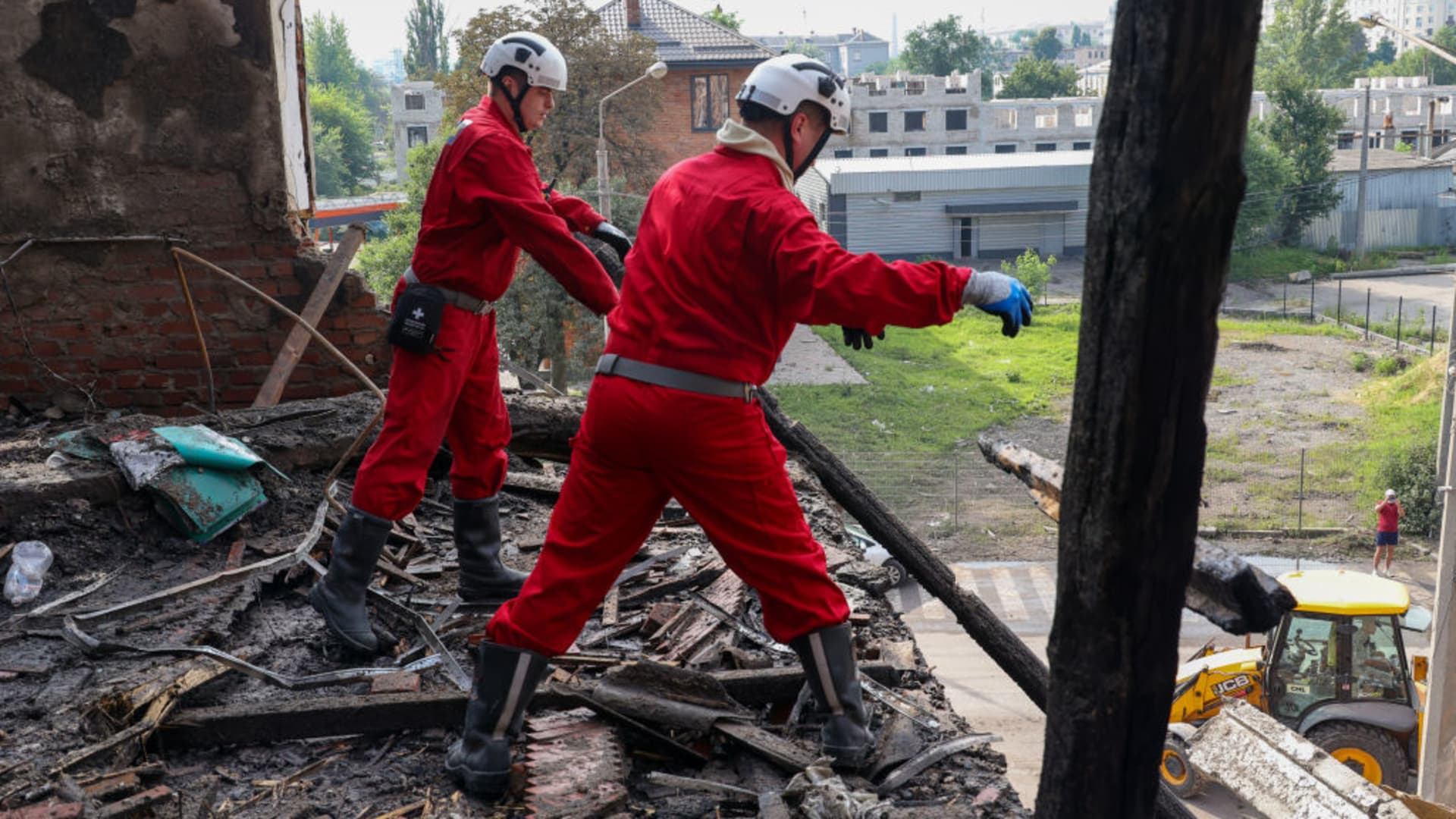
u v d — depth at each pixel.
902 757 3.26
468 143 3.67
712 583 4.42
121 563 4.55
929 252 54.44
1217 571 1.97
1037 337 43.50
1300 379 37.50
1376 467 27.88
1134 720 2.01
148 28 5.89
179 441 4.77
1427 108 80.38
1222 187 1.76
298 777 3.27
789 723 3.49
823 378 38.50
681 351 2.84
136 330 6.15
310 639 4.06
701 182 2.86
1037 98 103.06
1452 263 57.47
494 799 3.12
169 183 6.04
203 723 3.39
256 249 6.16
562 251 3.61
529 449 5.82
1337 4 115.12
